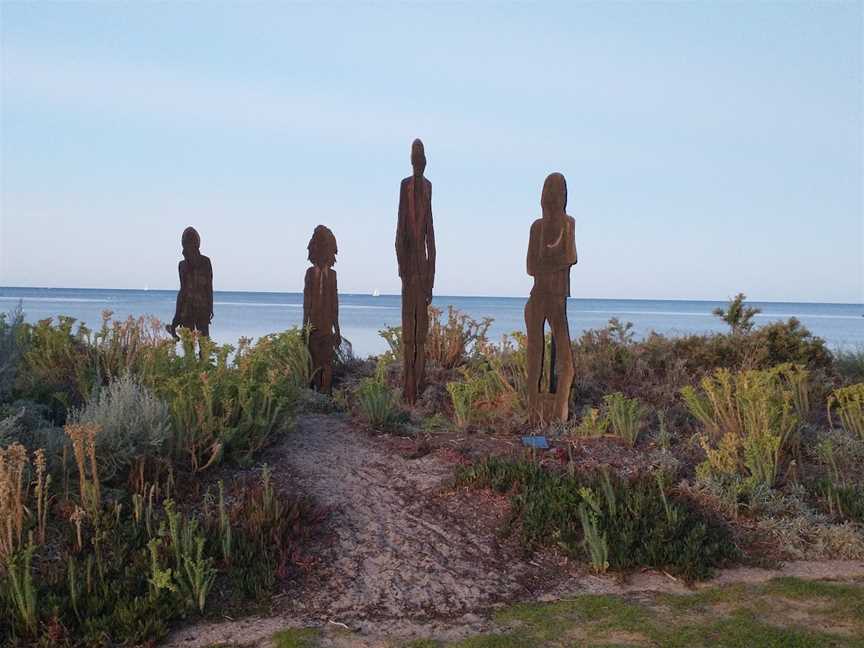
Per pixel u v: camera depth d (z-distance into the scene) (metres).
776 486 7.11
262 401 7.83
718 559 5.95
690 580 5.66
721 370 8.88
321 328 11.26
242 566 5.58
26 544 5.48
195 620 5.10
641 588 5.62
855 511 6.57
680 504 6.55
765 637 4.75
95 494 5.84
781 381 9.92
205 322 12.06
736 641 4.71
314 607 5.30
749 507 6.58
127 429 6.66
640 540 6.04
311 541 6.11
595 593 5.55
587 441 8.38
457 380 11.14
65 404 7.56
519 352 10.42
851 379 11.03
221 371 7.95
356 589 5.54
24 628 4.76
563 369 9.04
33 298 119.62
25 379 8.44
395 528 6.43
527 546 6.16
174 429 7.00
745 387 7.93
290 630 4.93
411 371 10.28
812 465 7.69
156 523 5.94
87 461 6.45
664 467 7.32
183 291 11.95
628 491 6.65
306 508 6.41
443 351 12.11
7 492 5.29
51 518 5.93
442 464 7.77
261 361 8.77
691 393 8.38
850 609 5.12
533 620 5.11
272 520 6.08
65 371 8.80
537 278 9.20
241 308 84.56
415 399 10.30
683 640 4.75
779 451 7.72
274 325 44.28
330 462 7.72
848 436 8.00
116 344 9.15
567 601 5.39
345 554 5.98
